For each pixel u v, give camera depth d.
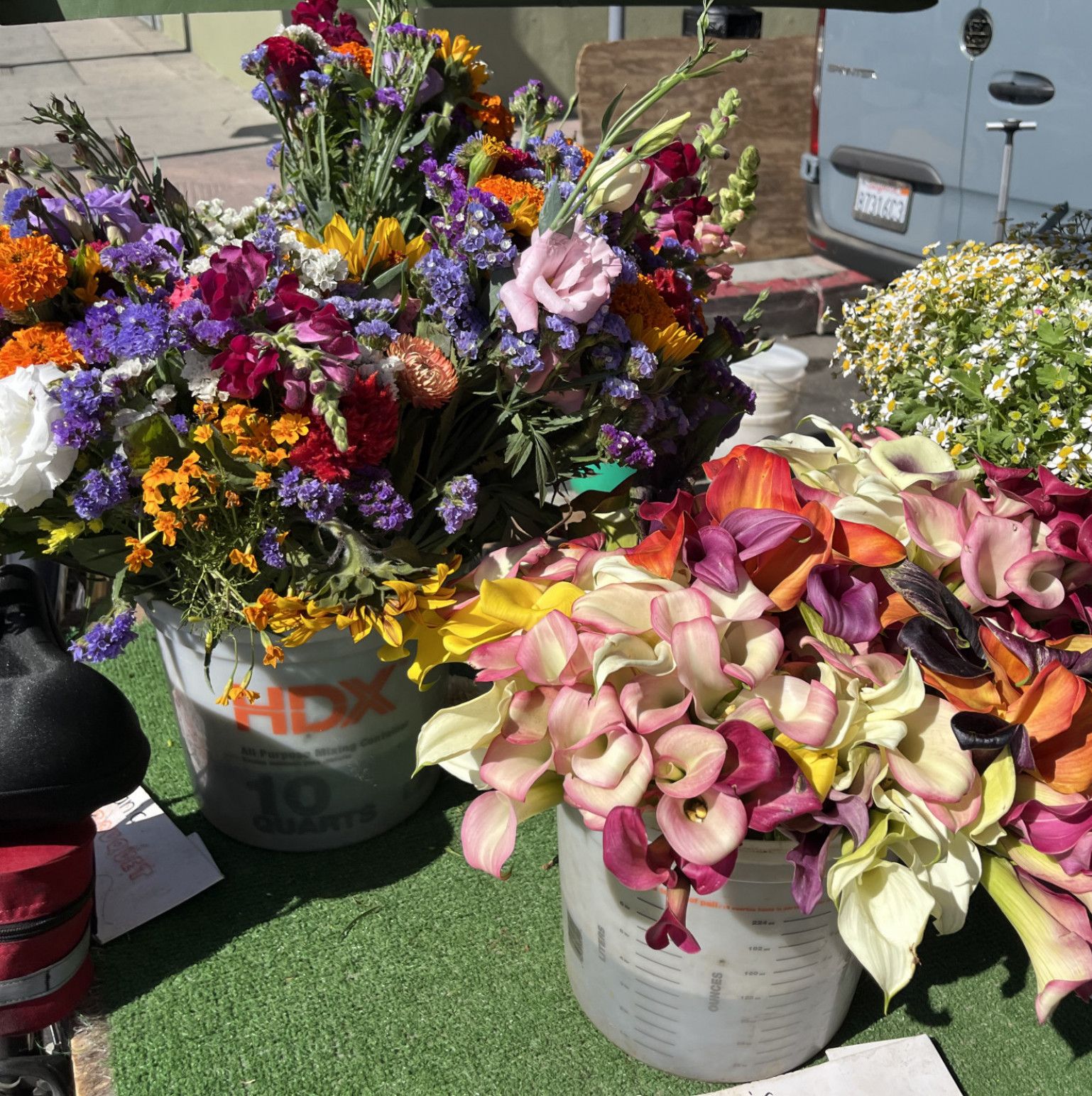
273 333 1.16
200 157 6.14
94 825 1.38
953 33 3.70
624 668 1.05
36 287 1.22
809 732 0.96
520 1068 1.30
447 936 1.48
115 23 11.93
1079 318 1.77
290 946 1.46
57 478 1.16
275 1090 1.28
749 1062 1.25
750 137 5.01
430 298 1.35
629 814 0.95
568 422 1.31
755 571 1.12
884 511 1.20
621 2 1.16
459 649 1.16
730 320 1.61
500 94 6.88
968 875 1.04
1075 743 1.04
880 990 1.41
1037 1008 1.00
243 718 1.48
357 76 1.41
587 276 1.20
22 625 1.41
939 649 1.07
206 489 1.22
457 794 1.75
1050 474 1.20
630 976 1.23
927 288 2.06
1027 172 3.53
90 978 1.39
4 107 7.33
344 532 1.24
